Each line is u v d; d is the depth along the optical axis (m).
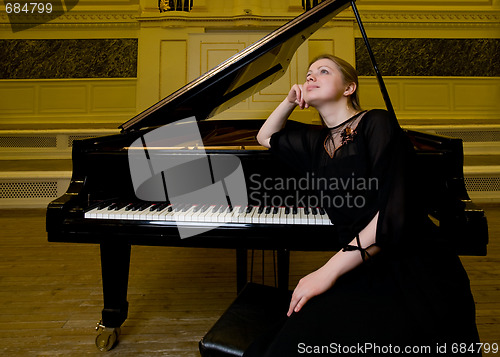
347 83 0.98
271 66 1.55
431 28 5.19
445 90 5.23
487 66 5.24
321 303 0.78
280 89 4.25
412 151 0.86
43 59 5.17
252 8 4.90
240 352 0.82
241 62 1.21
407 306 0.74
